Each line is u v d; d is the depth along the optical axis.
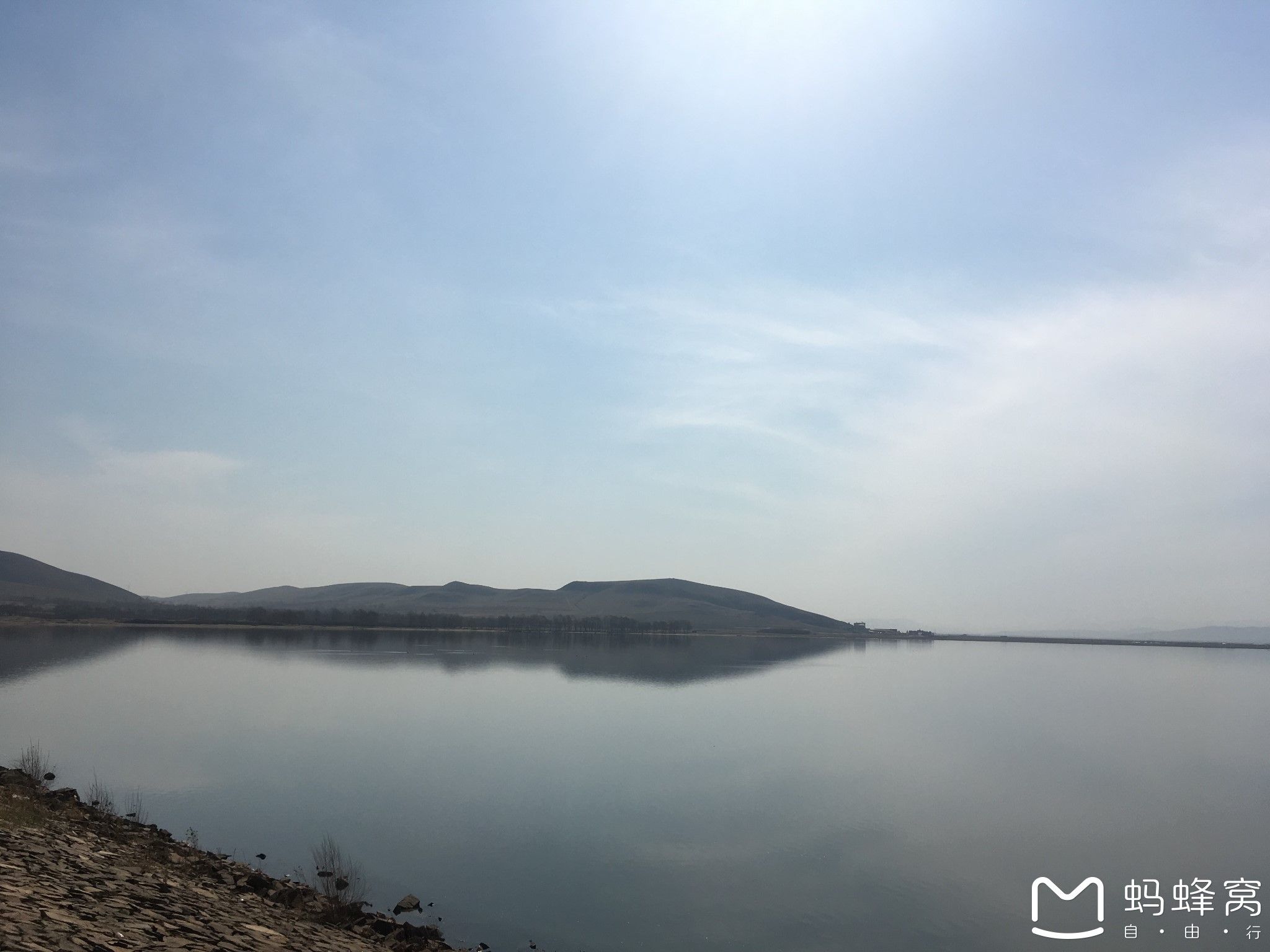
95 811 25.28
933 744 60.69
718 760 50.34
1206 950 23.11
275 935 13.80
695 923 23.50
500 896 24.73
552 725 65.12
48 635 167.88
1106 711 89.88
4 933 8.96
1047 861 31.09
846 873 28.81
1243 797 43.31
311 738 54.34
